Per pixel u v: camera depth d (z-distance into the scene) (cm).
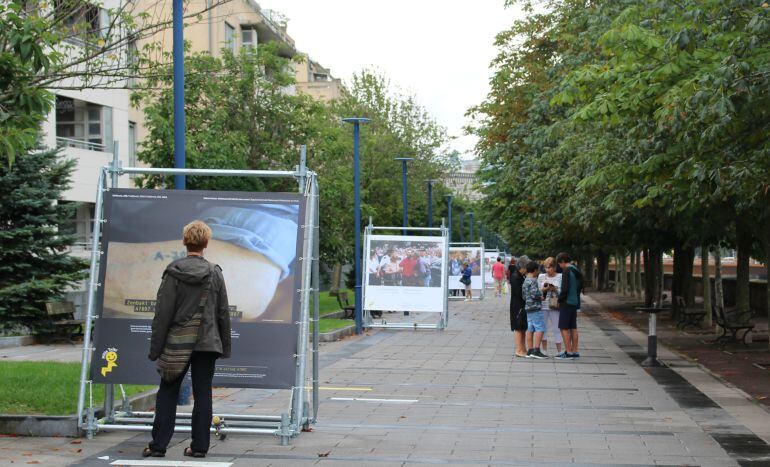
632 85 1356
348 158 4859
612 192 2183
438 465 854
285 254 989
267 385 973
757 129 1295
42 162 2419
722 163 1316
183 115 1252
